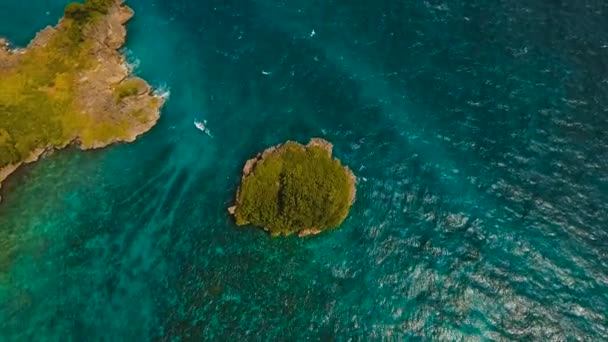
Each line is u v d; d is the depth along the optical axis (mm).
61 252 55719
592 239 55406
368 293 52875
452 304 51906
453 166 61188
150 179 61156
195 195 59812
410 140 63500
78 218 58125
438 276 53562
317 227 56781
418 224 57062
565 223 56562
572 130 63406
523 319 50781
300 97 67875
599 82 67312
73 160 62531
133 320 51469
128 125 64812
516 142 62750
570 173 60156
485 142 62969
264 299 52781
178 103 67375
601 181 59469
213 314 51938
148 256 55531
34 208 58844
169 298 52844
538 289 52375
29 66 67938
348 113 66188
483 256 54625
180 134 64750
